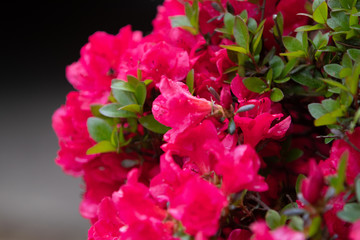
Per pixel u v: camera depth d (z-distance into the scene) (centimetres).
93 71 65
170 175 52
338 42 54
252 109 54
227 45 57
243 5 61
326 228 48
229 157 50
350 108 51
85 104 64
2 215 187
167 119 53
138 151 63
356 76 49
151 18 167
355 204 47
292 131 59
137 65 59
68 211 187
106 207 55
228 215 50
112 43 66
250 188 49
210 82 58
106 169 64
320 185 46
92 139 63
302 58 56
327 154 59
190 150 52
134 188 51
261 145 55
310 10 59
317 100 57
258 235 47
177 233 49
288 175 59
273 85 56
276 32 58
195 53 61
